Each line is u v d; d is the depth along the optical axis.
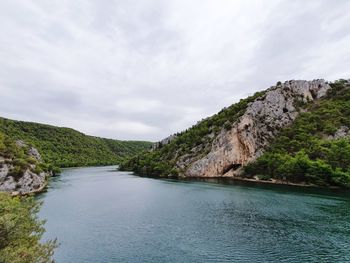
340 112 122.44
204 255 33.16
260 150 123.56
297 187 83.94
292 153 109.00
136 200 69.50
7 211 18.50
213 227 43.91
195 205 61.34
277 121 134.25
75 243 38.06
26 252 16.70
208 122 174.38
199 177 129.75
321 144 101.25
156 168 149.00
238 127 132.12
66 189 90.88
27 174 84.00
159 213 54.53
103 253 34.50
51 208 60.28
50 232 42.94
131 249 35.62
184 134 182.00
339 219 45.91
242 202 62.56
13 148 99.38
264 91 158.00
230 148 129.75
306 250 33.62
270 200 63.22
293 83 151.50
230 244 36.34
